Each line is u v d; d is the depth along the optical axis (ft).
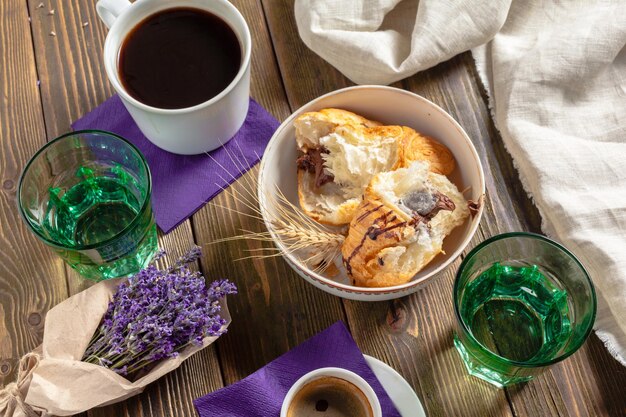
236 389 2.10
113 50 2.21
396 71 2.38
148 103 2.20
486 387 2.17
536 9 2.49
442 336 2.21
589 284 1.98
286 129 2.22
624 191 2.30
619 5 2.44
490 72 2.46
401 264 2.10
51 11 2.50
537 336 2.17
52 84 2.44
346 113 2.23
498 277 2.17
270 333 2.22
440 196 2.11
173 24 2.26
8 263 2.27
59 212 2.26
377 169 2.20
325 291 2.21
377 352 2.20
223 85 2.22
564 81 2.39
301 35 2.43
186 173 2.35
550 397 2.16
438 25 2.39
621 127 2.37
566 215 2.26
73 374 2.02
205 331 2.08
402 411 2.08
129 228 2.06
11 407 2.04
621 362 2.16
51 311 2.09
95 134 2.16
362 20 2.42
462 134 2.18
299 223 2.24
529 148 2.33
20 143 2.39
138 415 2.15
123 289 2.10
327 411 2.08
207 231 2.31
